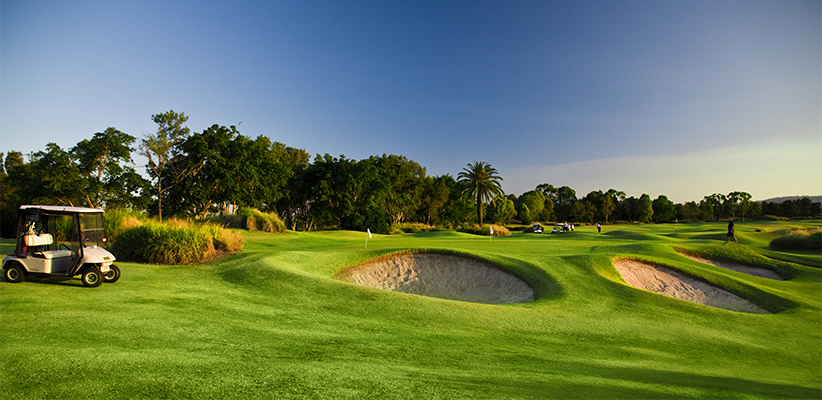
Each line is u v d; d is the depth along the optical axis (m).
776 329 11.70
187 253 15.31
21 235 9.73
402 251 18.14
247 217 35.03
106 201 33.78
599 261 17.83
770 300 15.23
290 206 63.09
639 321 11.41
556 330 9.93
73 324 6.59
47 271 9.63
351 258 17.06
